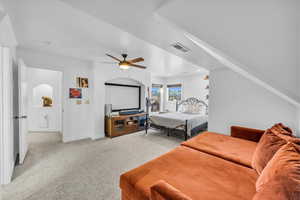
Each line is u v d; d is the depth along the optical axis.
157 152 3.06
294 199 0.66
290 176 0.74
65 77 3.62
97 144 3.52
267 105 2.42
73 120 3.80
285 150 1.07
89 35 2.25
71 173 2.17
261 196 0.76
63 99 3.61
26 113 2.88
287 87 1.09
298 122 2.10
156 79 7.10
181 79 6.80
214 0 1.05
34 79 4.56
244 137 2.40
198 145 2.03
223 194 1.07
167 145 3.51
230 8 1.04
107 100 4.65
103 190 1.80
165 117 4.36
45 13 1.66
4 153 1.86
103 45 2.69
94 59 3.80
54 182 1.94
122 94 5.09
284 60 1.00
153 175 1.29
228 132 2.92
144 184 1.16
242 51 1.12
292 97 1.28
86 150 3.12
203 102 5.85
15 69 2.71
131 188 1.19
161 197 0.91
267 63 1.06
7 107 1.86
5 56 1.83
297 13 0.88
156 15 1.29
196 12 1.14
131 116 4.61
